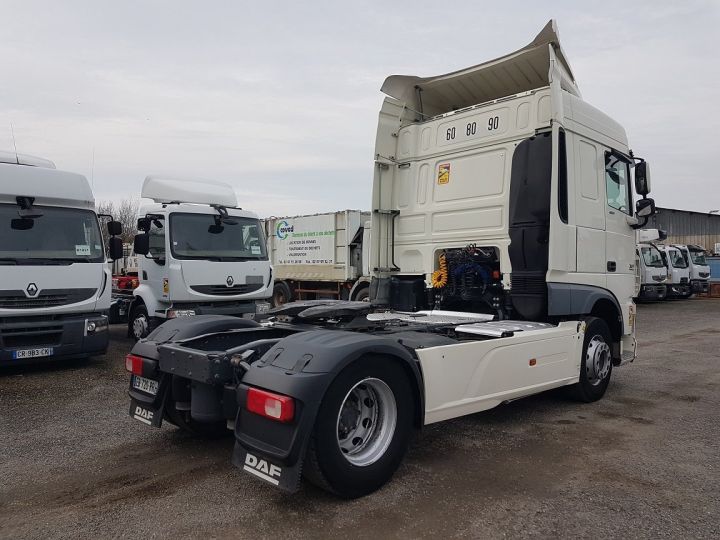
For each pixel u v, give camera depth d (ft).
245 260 33.73
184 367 13.30
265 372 11.34
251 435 11.25
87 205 27.68
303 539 10.24
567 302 18.61
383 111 23.34
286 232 63.87
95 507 11.61
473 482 12.87
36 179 26.02
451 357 14.06
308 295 62.18
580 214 19.48
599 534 10.44
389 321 17.85
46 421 17.98
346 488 11.50
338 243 56.70
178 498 12.02
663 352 33.73
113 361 29.14
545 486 12.67
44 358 25.55
